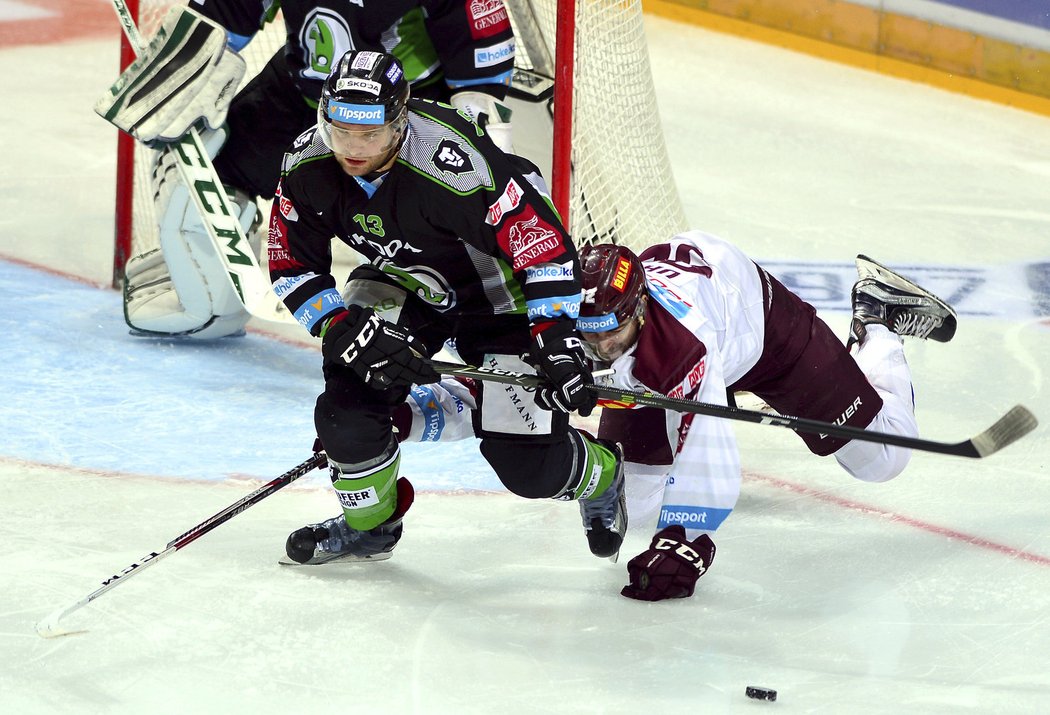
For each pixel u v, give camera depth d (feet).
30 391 54.85
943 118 102.53
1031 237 80.89
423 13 52.26
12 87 97.55
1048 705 34.68
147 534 43.42
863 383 44.57
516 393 39.42
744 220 81.20
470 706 33.76
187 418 53.52
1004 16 103.96
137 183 68.23
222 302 59.82
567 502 47.60
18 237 73.15
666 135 96.27
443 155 35.47
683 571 39.73
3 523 43.57
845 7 112.57
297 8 52.26
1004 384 60.29
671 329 38.47
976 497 48.75
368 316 36.91
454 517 45.93
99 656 35.63
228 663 35.53
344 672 35.22
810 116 101.76
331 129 34.30
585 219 62.59
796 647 37.60
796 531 45.83
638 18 62.90
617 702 34.22
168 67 56.80
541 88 63.10
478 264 38.42
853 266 75.00
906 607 40.34
